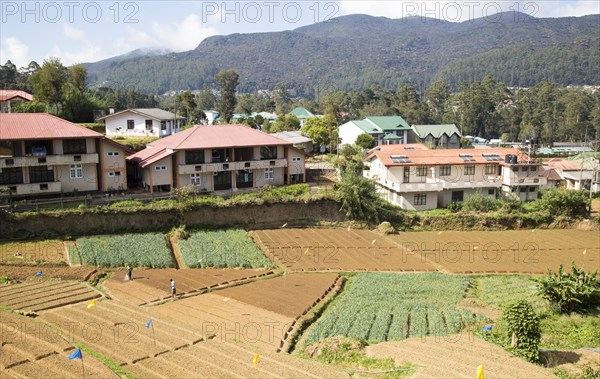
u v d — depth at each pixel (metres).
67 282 39.34
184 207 52.56
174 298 37.50
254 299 37.84
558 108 153.62
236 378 25.95
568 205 61.38
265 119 117.19
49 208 49.59
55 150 53.41
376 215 58.09
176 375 26.03
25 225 47.28
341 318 34.53
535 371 27.12
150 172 57.22
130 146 68.75
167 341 30.03
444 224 59.03
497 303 37.97
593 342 32.53
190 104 106.19
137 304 36.19
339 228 57.66
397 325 33.56
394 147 72.44
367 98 164.25
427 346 30.45
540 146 120.25
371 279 42.69
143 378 25.56
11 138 49.97
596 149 107.25
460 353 29.34
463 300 38.53
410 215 59.12
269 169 64.44
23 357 27.05
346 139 108.00
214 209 54.25
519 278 44.06
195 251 47.38
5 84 110.00
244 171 63.00
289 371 27.03
